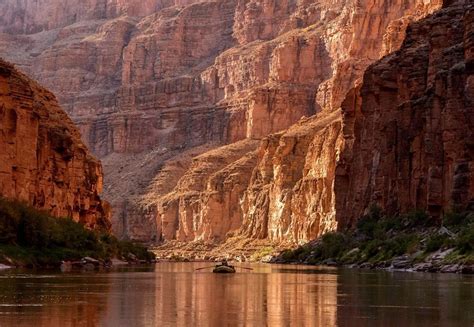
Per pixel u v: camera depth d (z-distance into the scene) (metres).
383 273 129.75
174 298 80.19
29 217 149.00
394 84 194.00
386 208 187.50
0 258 135.75
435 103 166.12
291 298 80.81
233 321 63.22
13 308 69.38
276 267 176.12
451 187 155.50
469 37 156.50
